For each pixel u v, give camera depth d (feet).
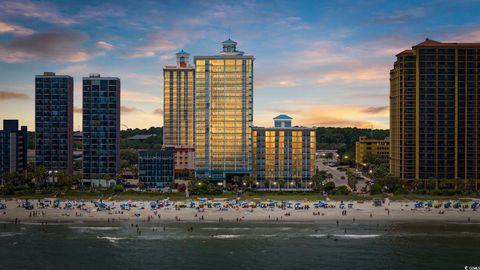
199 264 612.29
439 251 655.35
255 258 631.97
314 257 634.84
